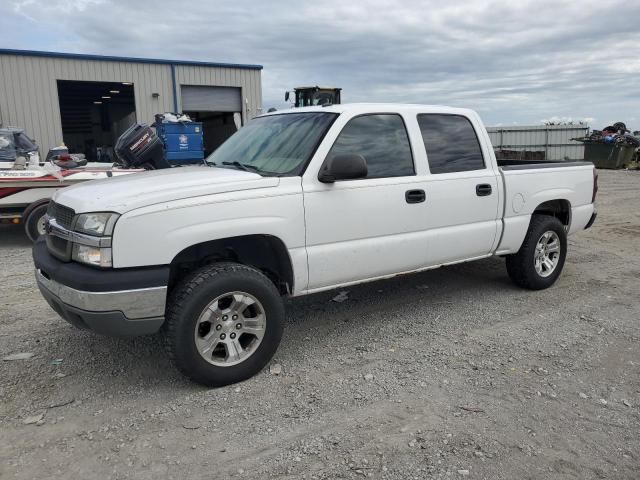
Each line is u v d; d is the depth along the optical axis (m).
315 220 4.16
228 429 3.29
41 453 3.05
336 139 4.35
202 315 3.65
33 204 8.70
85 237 3.45
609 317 5.23
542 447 3.09
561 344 4.56
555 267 6.16
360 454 3.02
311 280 4.22
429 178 4.86
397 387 3.80
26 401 3.62
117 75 23.33
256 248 4.19
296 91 22.52
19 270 7.20
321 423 3.34
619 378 3.95
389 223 4.59
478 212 5.25
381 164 4.62
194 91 25.50
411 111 4.91
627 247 8.58
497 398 3.64
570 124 30.31
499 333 4.82
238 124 7.36
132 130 8.56
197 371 3.68
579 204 6.35
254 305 3.90
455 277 6.64
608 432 3.25
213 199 3.69
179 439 3.19
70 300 3.48
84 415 3.45
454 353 4.38
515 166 5.82
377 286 6.25
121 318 3.42
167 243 3.51
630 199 14.37
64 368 4.11
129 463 2.96
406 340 4.66
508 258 6.00
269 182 3.97
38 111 21.86
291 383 3.88
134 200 3.46
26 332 4.82
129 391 3.76
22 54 21.28
